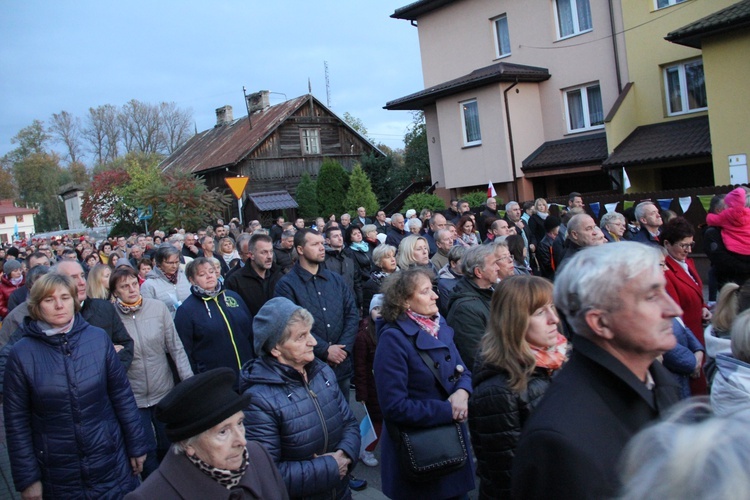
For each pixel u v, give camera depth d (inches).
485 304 162.1
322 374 127.9
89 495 140.0
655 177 693.3
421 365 134.9
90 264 439.8
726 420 43.8
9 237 2842.0
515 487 70.4
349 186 1051.3
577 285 74.4
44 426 138.0
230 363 195.2
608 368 71.4
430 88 863.7
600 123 763.4
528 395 105.7
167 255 246.8
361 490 188.2
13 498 204.8
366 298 253.6
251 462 97.3
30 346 139.7
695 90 673.0
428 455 127.3
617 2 716.0
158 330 188.1
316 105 1277.1
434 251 366.0
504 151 775.7
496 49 856.9
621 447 66.9
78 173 2947.8
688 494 39.2
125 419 149.3
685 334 165.5
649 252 74.1
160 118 2815.0
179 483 88.7
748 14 520.7
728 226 248.1
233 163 1164.5
